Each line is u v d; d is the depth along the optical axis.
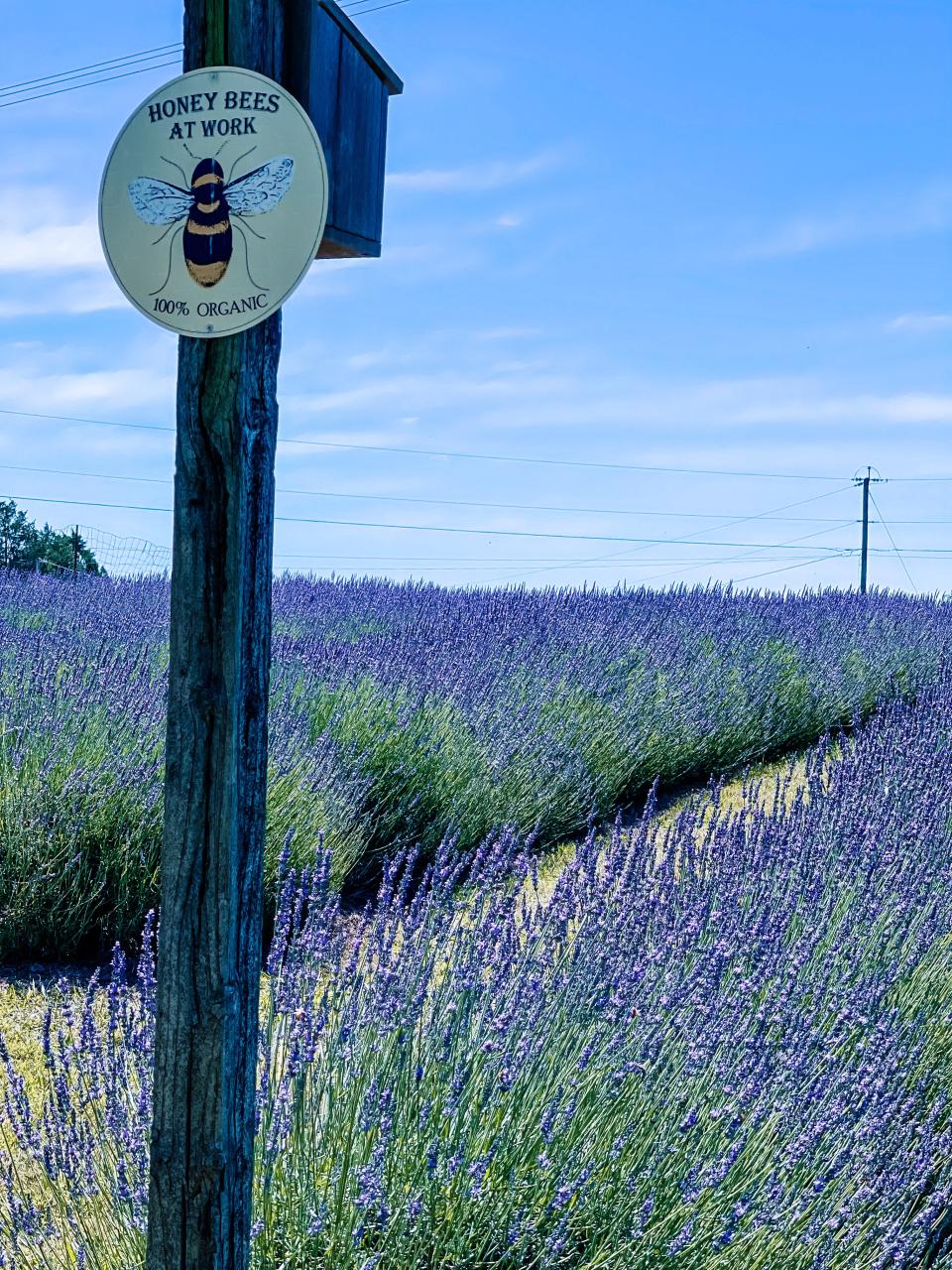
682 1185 2.57
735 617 11.10
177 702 2.05
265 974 4.13
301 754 5.54
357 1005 2.91
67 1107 2.68
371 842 5.97
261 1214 2.42
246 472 2.04
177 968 2.05
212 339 2.04
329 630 9.60
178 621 2.05
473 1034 2.86
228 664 2.03
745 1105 2.80
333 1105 2.64
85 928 4.52
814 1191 2.62
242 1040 2.08
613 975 3.04
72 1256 2.41
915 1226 2.79
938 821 5.00
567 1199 2.49
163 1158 2.06
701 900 3.71
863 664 10.43
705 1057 2.84
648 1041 2.83
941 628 12.85
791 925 3.91
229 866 2.04
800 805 4.78
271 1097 2.51
